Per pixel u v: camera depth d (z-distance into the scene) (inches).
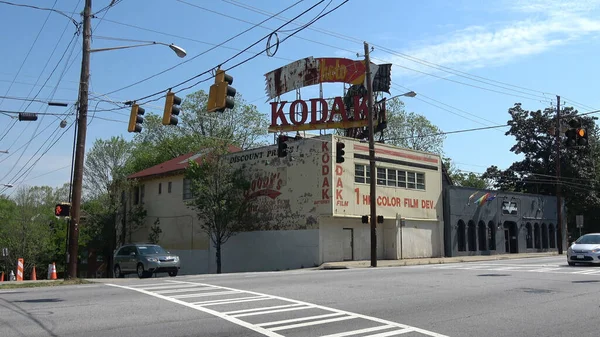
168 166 1796.3
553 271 829.2
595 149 2153.1
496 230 1718.8
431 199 1545.3
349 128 1549.0
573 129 861.8
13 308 469.1
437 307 464.8
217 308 459.8
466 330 368.5
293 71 1582.2
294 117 1547.7
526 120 2188.7
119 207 1819.6
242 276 824.9
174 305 477.4
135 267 1065.5
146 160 2326.5
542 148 2187.5
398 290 583.2
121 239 1815.9
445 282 664.4
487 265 1026.1
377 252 1407.5
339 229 1312.7
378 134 2298.2
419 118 2409.0
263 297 530.9
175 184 1680.6
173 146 2315.5
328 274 824.9
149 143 2461.9
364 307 465.7
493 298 519.5
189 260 1593.3
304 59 1561.3
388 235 1424.7
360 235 1362.0
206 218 1418.6
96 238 1797.5
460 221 1610.5
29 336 350.3
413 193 1489.9
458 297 526.3
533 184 2210.9
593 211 2220.7
